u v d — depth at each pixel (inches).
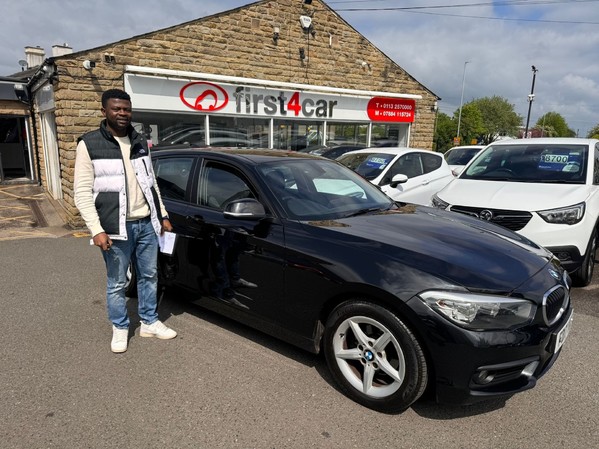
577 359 137.3
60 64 311.7
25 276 210.5
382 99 510.9
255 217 127.3
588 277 201.6
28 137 551.2
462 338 95.7
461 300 97.0
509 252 117.4
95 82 328.5
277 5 424.5
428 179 297.1
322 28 458.0
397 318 102.3
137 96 351.6
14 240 286.7
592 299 187.5
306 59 452.4
